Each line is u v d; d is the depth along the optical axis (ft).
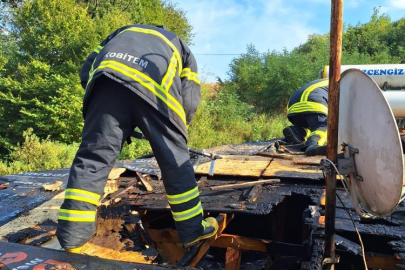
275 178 11.14
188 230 6.79
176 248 9.66
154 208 9.71
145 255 7.80
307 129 18.16
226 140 39.93
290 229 13.99
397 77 17.52
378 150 6.02
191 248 7.90
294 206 13.69
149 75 6.34
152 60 6.53
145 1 60.75
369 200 6.74
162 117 6.53
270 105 50.90
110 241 8.35
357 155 6.67
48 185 11.10
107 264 5.08
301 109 17.26
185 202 6.75
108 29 40.22
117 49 6.53
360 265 10.05
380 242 9.48
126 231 9.16
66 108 35.40
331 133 6.39
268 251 9.52
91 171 6.22
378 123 5.97
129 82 6.12
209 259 14.71
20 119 37.52
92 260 5.19
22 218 8.89
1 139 36.01
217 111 45.80
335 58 5.99
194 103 7.34
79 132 36.50
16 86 36.35
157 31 7.21
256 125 43.37
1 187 11.19
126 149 33.68
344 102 7.15
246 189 10.43
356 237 8.11
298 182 10.91
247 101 52.60
